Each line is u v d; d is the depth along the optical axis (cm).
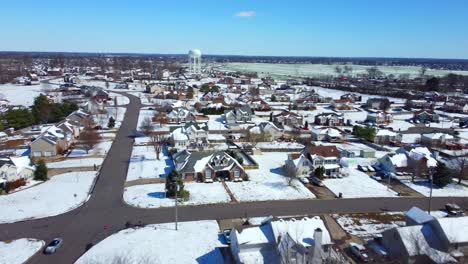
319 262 3275
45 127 9694
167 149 7631
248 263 3319
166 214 4684
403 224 4541
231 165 6003
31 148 7006
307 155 6469
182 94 15375
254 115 12112
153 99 14850
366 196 5462
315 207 5003
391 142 8769
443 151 8019
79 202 4994
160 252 3788
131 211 4753
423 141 8719
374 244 3959
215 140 8562
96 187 5559
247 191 5519
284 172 6450
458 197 5503
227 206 4969
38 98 10712
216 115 12000
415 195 5547
